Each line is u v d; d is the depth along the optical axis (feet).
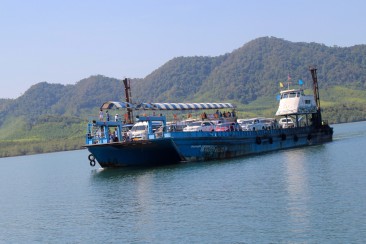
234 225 119.34
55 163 465.47
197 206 142.61
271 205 135.64
